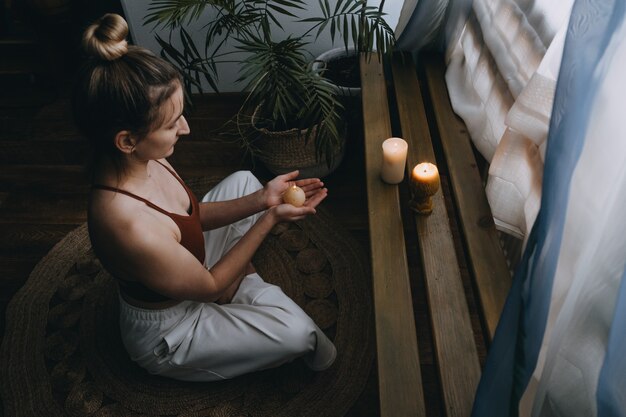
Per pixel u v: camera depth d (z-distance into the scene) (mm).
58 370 1583
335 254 1826
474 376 1139
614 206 709
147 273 1167
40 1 2389
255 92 1736
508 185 1354
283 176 1501
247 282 1511
